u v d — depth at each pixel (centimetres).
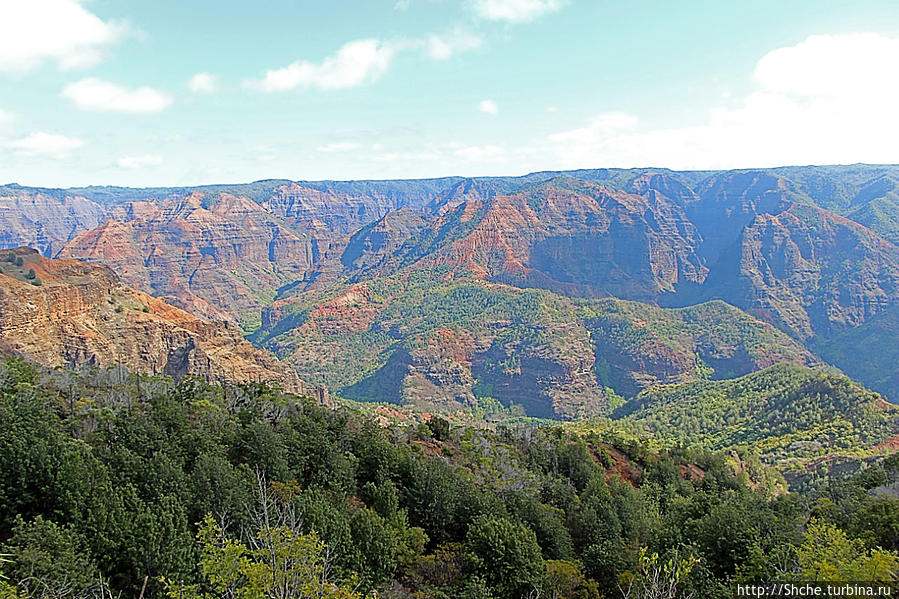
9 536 3641
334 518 4281
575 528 6253
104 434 4859
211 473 4419
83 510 3706
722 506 5188
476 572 4409
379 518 4700
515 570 4375
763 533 4700
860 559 3269
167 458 4466
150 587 3431
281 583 2330
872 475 7325
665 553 4594
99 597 3069
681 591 3944
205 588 3531
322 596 2333
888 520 4341
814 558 3516
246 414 6456
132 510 3772
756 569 4075
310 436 5844
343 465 5631
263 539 2564
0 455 3800
